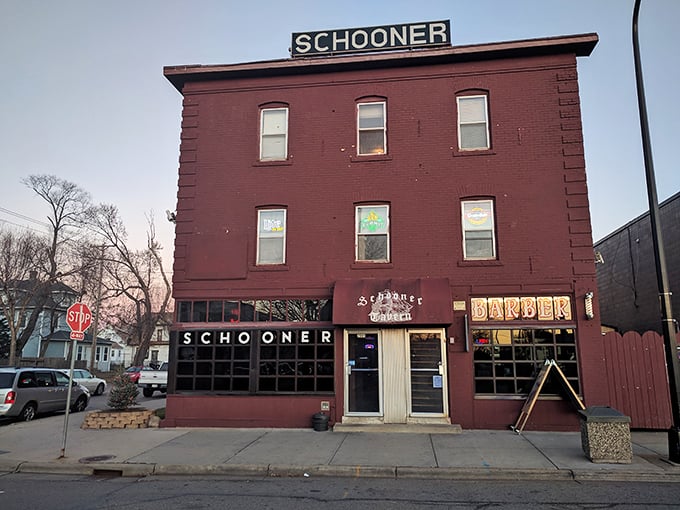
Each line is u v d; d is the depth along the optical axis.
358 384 12.96
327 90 14.52
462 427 12.45
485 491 7.86
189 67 14.76
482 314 12.90
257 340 13.46
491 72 13.93
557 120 13.47
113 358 74.12
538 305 12.80
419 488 8.09
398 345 12.92
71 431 13.00
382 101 14.38
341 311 12.72
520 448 10.39
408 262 13.34
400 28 14.95
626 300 22.81
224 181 14.41
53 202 41.59
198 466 9.37
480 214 13.48
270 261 14.08
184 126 14.83
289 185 14.16
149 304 42.47
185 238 14.25
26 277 40.28
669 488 7.93
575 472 8.63
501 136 13.59
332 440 11.34
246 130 14.62
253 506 7.11
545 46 13.53
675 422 9.27
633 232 22.08
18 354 39.09
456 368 12.66
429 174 13.68
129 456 10.15
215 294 13.84
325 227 13.81
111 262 42.91
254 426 13.06
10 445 11.41
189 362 13.58
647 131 10.24
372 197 13.77
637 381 12.25
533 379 12.53
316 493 7.82
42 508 7.09
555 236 12.96
